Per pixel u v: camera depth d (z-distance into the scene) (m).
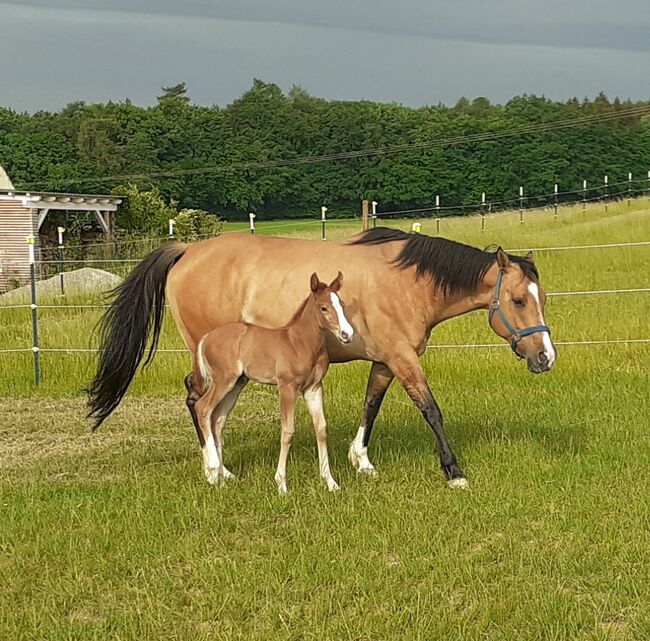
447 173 56.62
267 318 7.44
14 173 53.97
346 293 7.22
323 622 4.70
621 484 6.80
